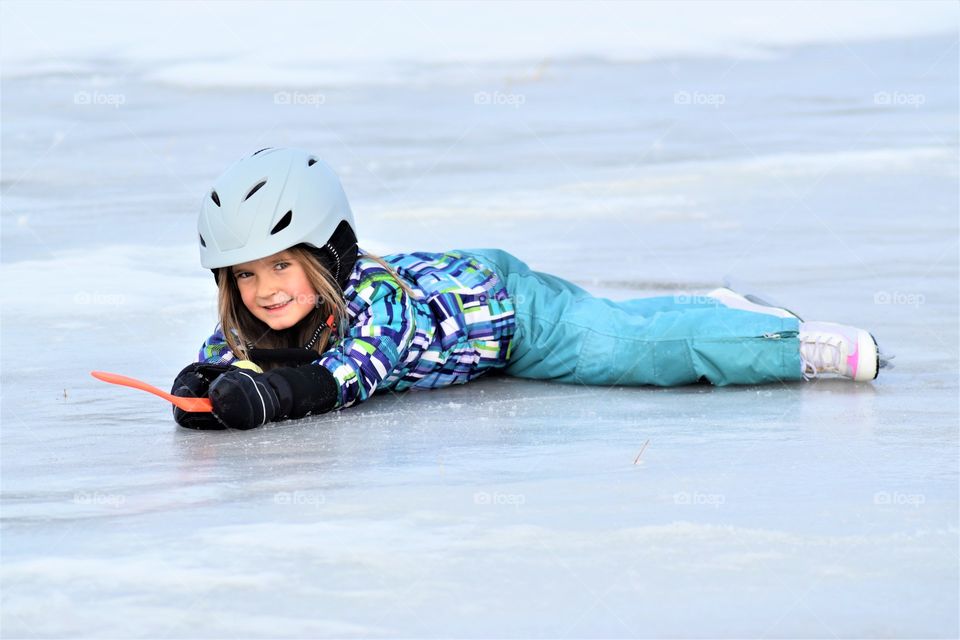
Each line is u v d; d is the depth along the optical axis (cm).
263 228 1158
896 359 1391
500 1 4356
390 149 2697
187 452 1055
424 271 1331
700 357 1298
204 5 4312
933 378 1316
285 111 3108
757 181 2414
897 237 1998
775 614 703
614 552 791
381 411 1212
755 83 3488
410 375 1288
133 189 2350
